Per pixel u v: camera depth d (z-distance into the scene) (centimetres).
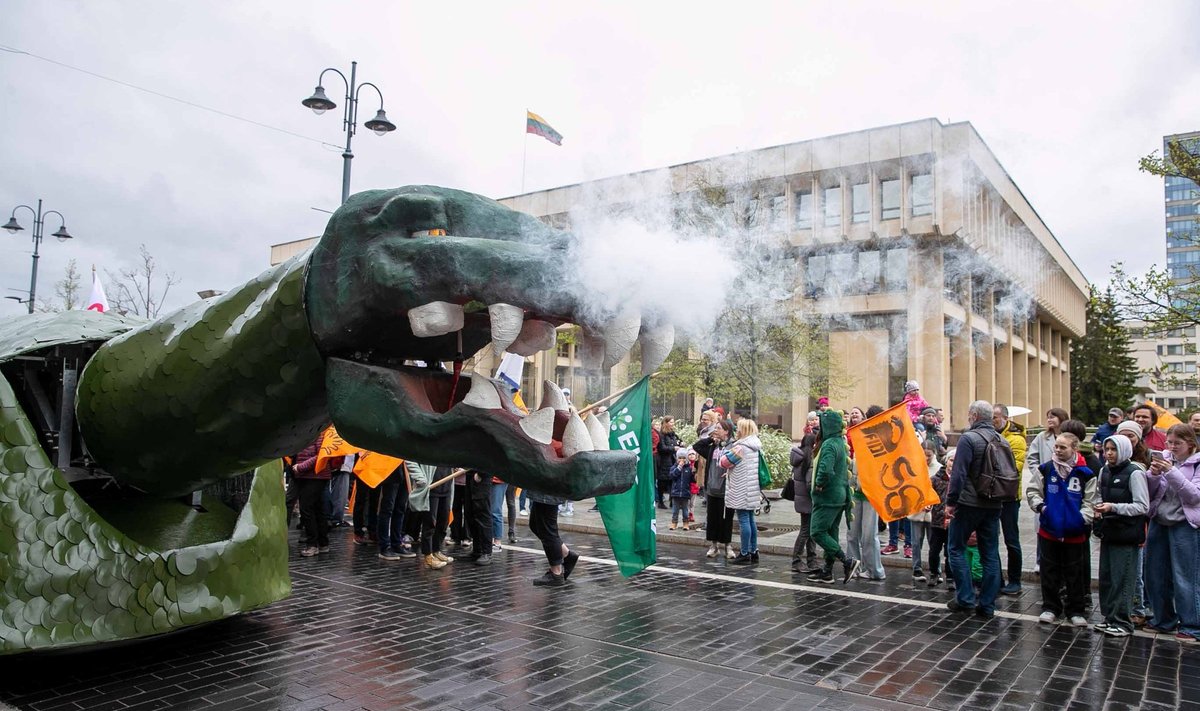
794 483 800
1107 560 550
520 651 484
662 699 400
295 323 338
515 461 275
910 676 443
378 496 915
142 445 407
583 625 552
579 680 429
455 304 294
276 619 554
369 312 310
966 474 594
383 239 308
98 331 487
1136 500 532
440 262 285
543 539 693
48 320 493
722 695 407
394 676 431
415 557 828
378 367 310
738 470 833
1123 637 534
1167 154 1080
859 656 482
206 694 396
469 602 618
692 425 1641
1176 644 518
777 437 1569
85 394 430
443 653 477
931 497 688
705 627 550
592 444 279
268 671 436
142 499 503
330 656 467
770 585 710
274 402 359
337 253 321
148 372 395
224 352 367
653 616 581
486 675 436
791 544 922
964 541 607
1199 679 445
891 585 717
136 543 425
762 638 522
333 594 640
